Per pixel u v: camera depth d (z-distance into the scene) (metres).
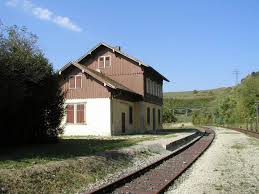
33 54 23.67
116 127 39.34
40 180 12.48
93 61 46.44
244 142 33.31
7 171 12.59
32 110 23.28
